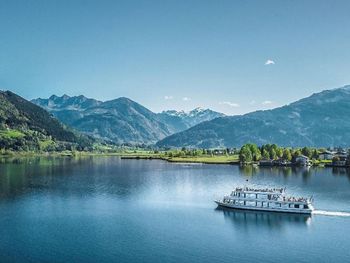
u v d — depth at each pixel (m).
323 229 178.38
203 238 166.62
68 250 152.62
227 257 145.75
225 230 177.62
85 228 181.00
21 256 146.50
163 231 176.25
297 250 152.75
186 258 144.75
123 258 144.75
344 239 164.62
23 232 174.75
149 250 152.62
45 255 147.50
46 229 179.25
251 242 161.62
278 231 175.88
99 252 150.50
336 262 141.12
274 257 145.75
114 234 172.12
